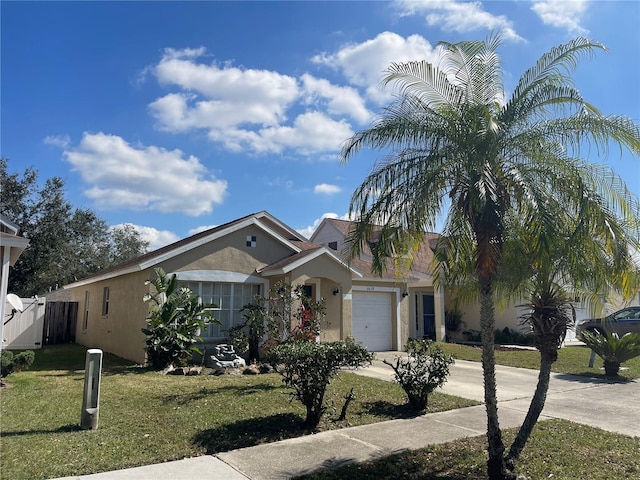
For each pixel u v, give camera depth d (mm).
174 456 6488
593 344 14398
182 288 14633
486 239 5914
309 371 7895
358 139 6902
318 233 29656
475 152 6145
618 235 5812
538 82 6520
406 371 9523
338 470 6055
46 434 7293
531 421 6281
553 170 6223
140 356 15070
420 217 6434
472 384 12422
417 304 26016
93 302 21375
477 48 6762
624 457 6645
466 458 6531
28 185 31734
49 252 31516
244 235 16875
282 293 14438
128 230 49188
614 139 6090
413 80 6902
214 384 11484
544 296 6695
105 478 5641
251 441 7184
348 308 17578
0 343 12031
